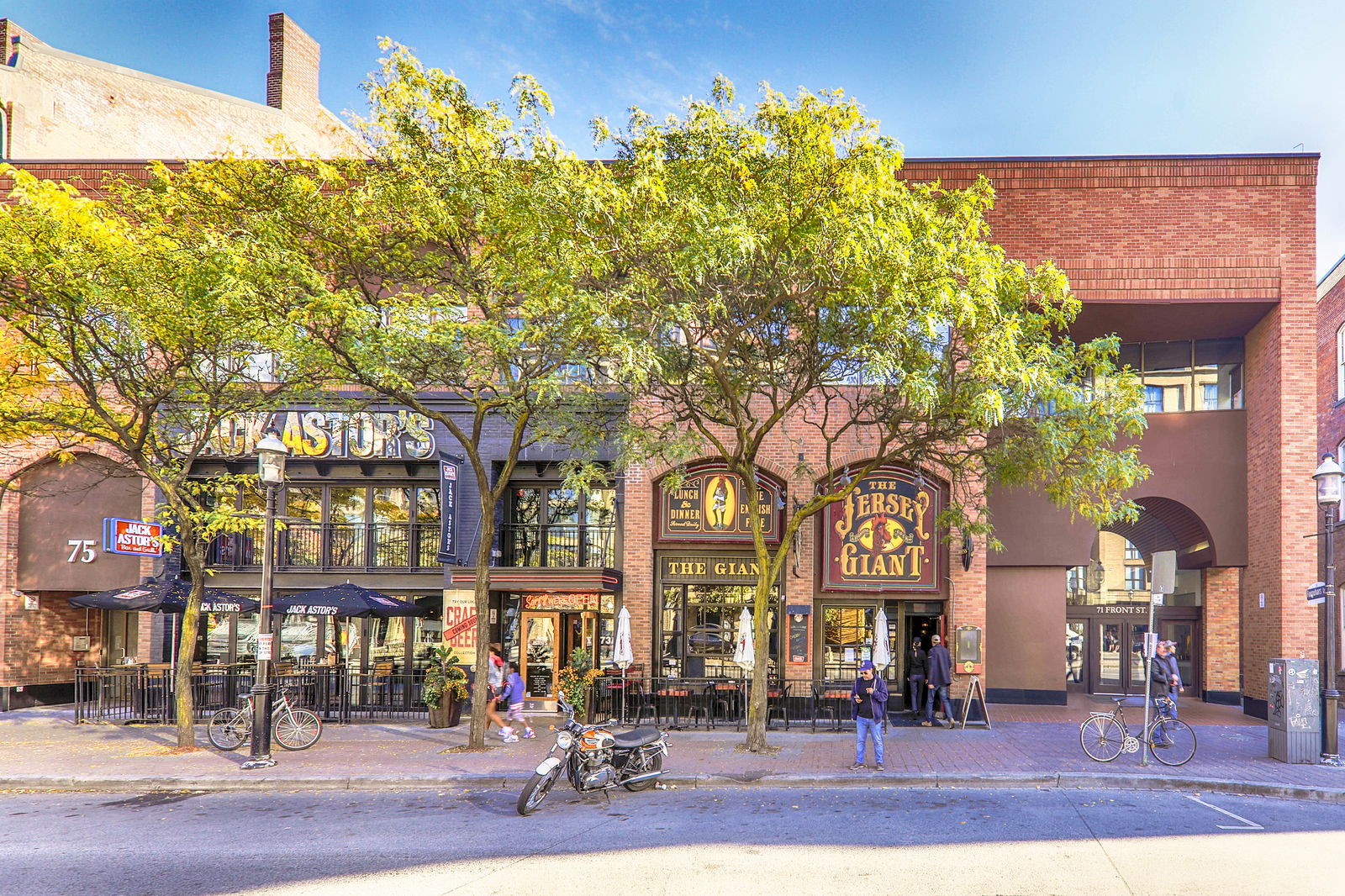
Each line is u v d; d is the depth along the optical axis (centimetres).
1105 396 1409
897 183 1231
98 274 1323
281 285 1248
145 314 1335
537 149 1263
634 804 1084
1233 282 1861
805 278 1298
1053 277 1369
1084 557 2022
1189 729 1307
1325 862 815
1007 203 1895
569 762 1120
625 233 1198
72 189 1384
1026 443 1389
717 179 1217
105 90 2553
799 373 1420
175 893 741
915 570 1833
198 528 1526
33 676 2053
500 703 1883
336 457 1894
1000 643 2066
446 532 1795
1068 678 2383
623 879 764
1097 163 1884
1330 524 1382
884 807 1062
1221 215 1875
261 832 957
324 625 1981
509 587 1775
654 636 1883
